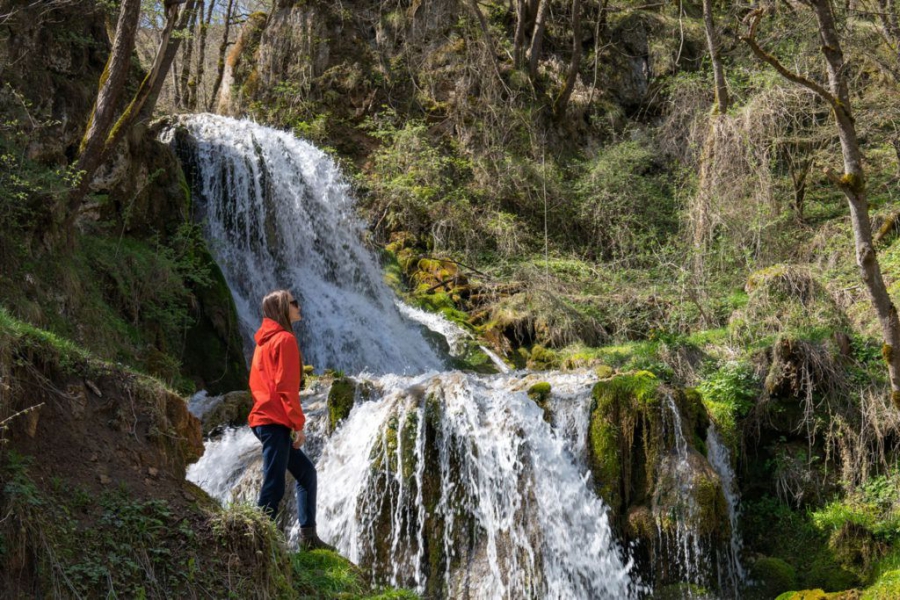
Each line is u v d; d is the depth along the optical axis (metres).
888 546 8.25
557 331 14.05
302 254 15.09
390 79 19.97
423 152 18.41
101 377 5.40
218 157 14.25
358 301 14.82
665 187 19.33
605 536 7.85
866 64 15.88
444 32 20.52
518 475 7.80
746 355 9.93
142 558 4.67
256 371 5.77
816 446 9.30
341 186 17.00
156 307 10.39
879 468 8.97
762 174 13.82
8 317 5.31
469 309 15.45
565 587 7.50
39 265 8.69
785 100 14.18
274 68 19.89
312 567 5.76
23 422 4.79
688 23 23.44
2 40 9.52
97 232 10.60
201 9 23.16
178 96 22.94
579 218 19.00
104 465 5.00
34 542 4.38
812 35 14.52
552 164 19.73
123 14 9.29
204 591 4.73
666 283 14.29
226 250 13.66
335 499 7.83
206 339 11.24
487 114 19.47
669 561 7.86
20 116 9.47
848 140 7.34
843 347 9.75
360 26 20.39
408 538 7.55
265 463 5.64
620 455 8.16
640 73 23.34
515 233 17.67
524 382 9.02
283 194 15.12
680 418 8.24
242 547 5.00
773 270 11.02
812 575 8.24
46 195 8.92
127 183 11.32
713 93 18.59
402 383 8.86
